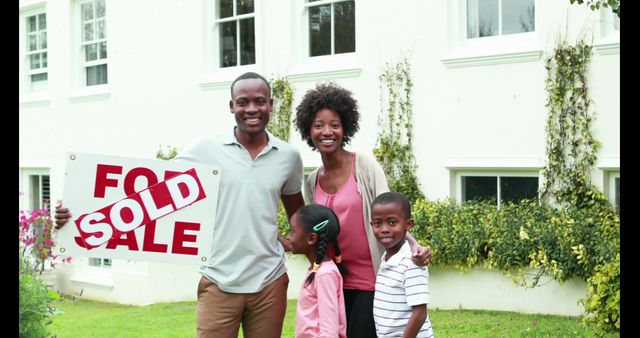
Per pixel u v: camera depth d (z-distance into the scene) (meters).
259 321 3.80
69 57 12.24
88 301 11.14
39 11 12.98
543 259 6.73
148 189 3.69
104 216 3.65
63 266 11.79
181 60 10.43
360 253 3.85
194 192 3.71
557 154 6.99
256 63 9.45
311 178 4.11
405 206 3.62
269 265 3.79
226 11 10.02
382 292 3.63
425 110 7.90
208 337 3.73
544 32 7.08
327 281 3.60
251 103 3.74
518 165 7.23
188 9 10.31
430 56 7.86
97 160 3.65
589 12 6.80
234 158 3.77
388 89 8.17
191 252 3.71
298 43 9.12
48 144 12.68
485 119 7.47
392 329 3.58
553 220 6.80
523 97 7.21
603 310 5.49
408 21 8.02
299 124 4.05
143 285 10.55
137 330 7.72
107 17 11.51
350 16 8.73
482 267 7.26
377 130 8.27
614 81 6.68
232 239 3.73
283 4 9.18
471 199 7.75
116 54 11.39
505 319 6.70
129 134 11.23
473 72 7.54
